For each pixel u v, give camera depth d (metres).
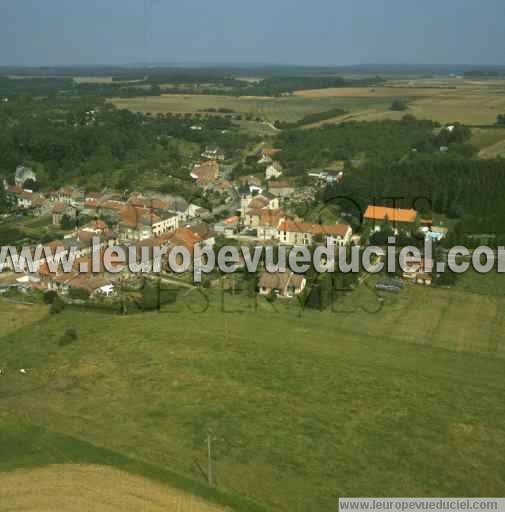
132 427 55.19
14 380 65.94
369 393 62.50
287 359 70.00
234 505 43.94
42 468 48.09
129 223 128.38
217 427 55.38
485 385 65.12
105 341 75.38
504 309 87.56
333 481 47.91
